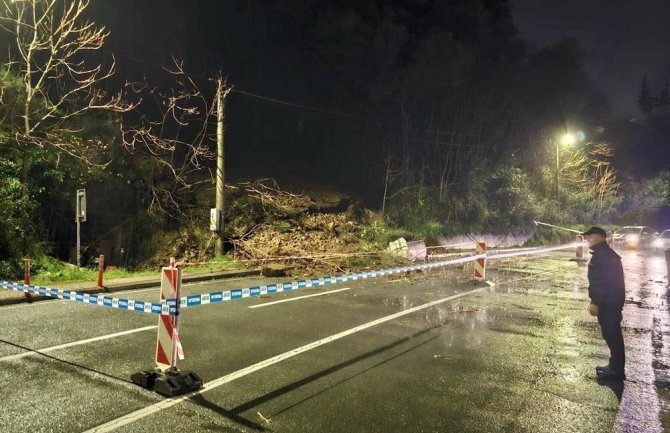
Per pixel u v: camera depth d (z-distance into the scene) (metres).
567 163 40.19
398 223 24.77
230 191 20.86
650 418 4.82
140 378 5.38
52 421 4.47
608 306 5.98
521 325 8.63
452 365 6.30
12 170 14.10
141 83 23.41
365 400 5.11
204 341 7.23
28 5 16.92
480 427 4.55
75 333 7.52
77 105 18.47
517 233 32.19
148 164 19.22
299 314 9.24
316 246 18.84
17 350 6.61
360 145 30.42
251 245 18.06
